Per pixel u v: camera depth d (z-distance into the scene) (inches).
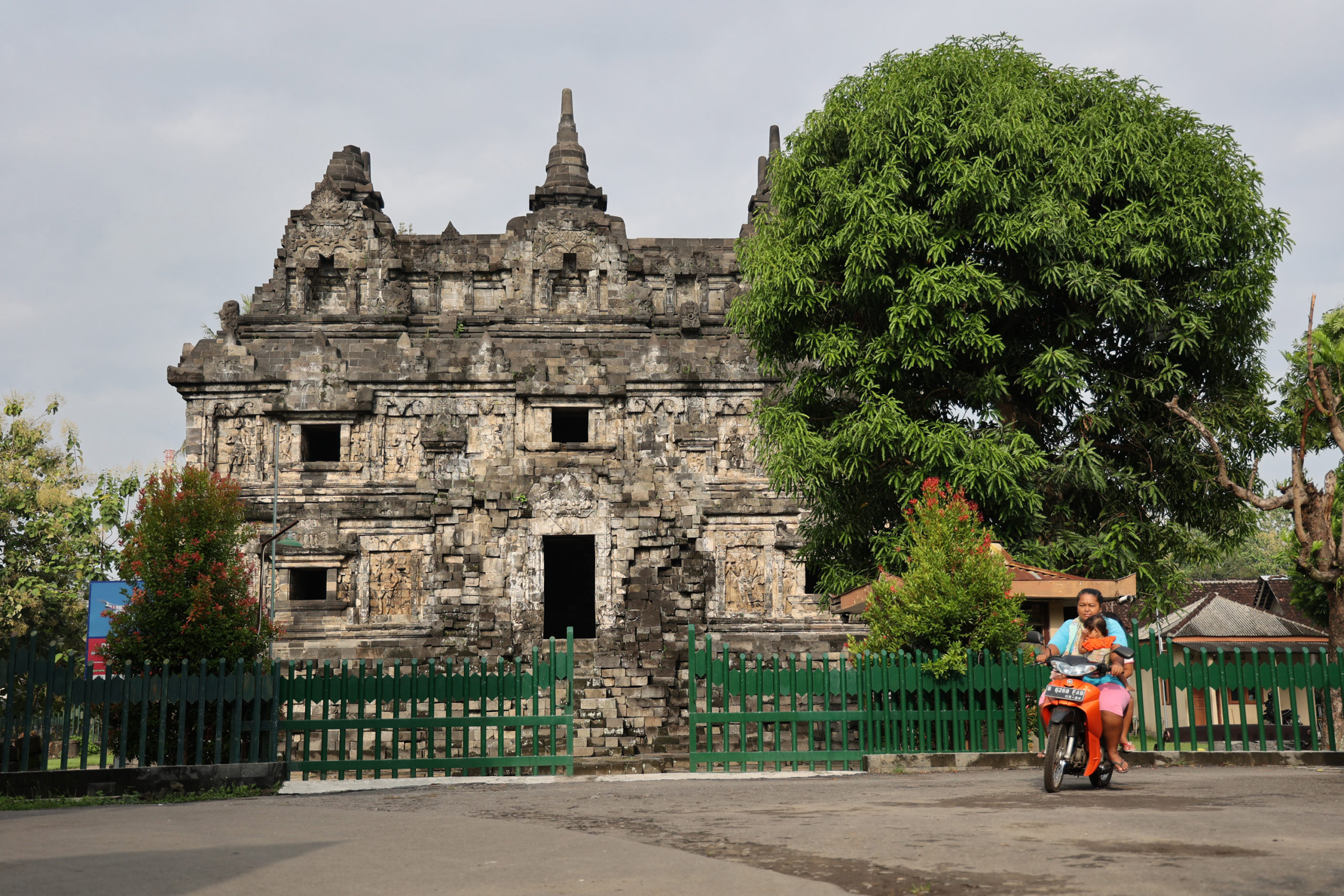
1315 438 989.8
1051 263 901.2
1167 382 957.8
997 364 955.3
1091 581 737.6
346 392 1454.2
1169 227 911.0
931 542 650.2
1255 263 946.7
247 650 637.3
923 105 931.3
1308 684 599.8
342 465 1448.1
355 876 289.3
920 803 416.8
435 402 1476.4
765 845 324.8
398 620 1406.3
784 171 984.9
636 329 1622.8
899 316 901.8
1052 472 934.4
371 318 1593.3
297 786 561.3
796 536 1430.9
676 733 1144.8
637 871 288.4
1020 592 691.4
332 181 1638.8
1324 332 935.0
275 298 1603.1
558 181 1717.5
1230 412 974.4
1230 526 1016.2
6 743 535.8
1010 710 602.9
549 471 1269.7
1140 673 608.1
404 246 1659.7
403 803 481.1
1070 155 920.3
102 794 532.7
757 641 1385.3
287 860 314.0
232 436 1456.7
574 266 1643.7
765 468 1047.6
